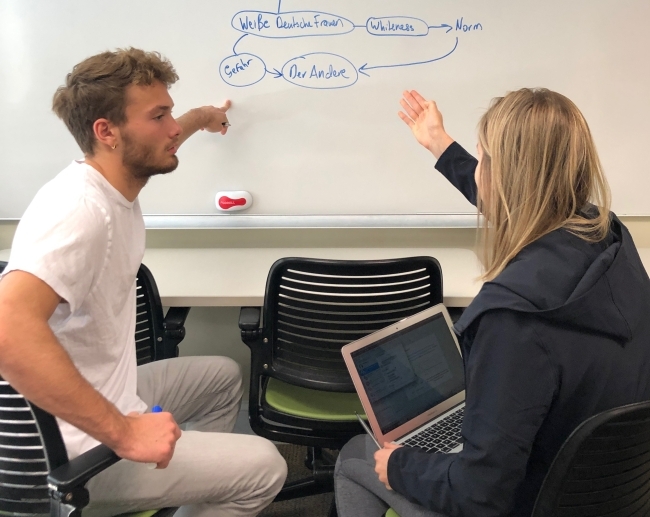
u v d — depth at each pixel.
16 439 1.00
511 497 0.85
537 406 0.82
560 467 0.83
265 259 1.82
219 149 1.77
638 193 1.85
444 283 1.64
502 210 0.92
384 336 1.28
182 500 1.15
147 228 1.84
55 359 0.90
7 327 0.87
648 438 0.85
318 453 1.75
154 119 1.15
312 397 1.55
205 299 1.55
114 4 1.64
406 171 1.80
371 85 1.72
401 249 1.91
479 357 0.85
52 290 0.95
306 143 1.77
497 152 0.91
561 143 0.87
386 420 1.22
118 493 1.09
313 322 1.43
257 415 1.52
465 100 1.75
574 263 0.86
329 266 1.34
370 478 1.14
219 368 1.57
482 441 0.84
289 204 1.83
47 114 1.72
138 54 1.15
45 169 1.78
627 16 1.67
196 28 1.67
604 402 0.85
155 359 1.61
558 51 1.71
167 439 0.99
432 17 1.67
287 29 1.67
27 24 1.65
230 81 1.72
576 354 0.82
